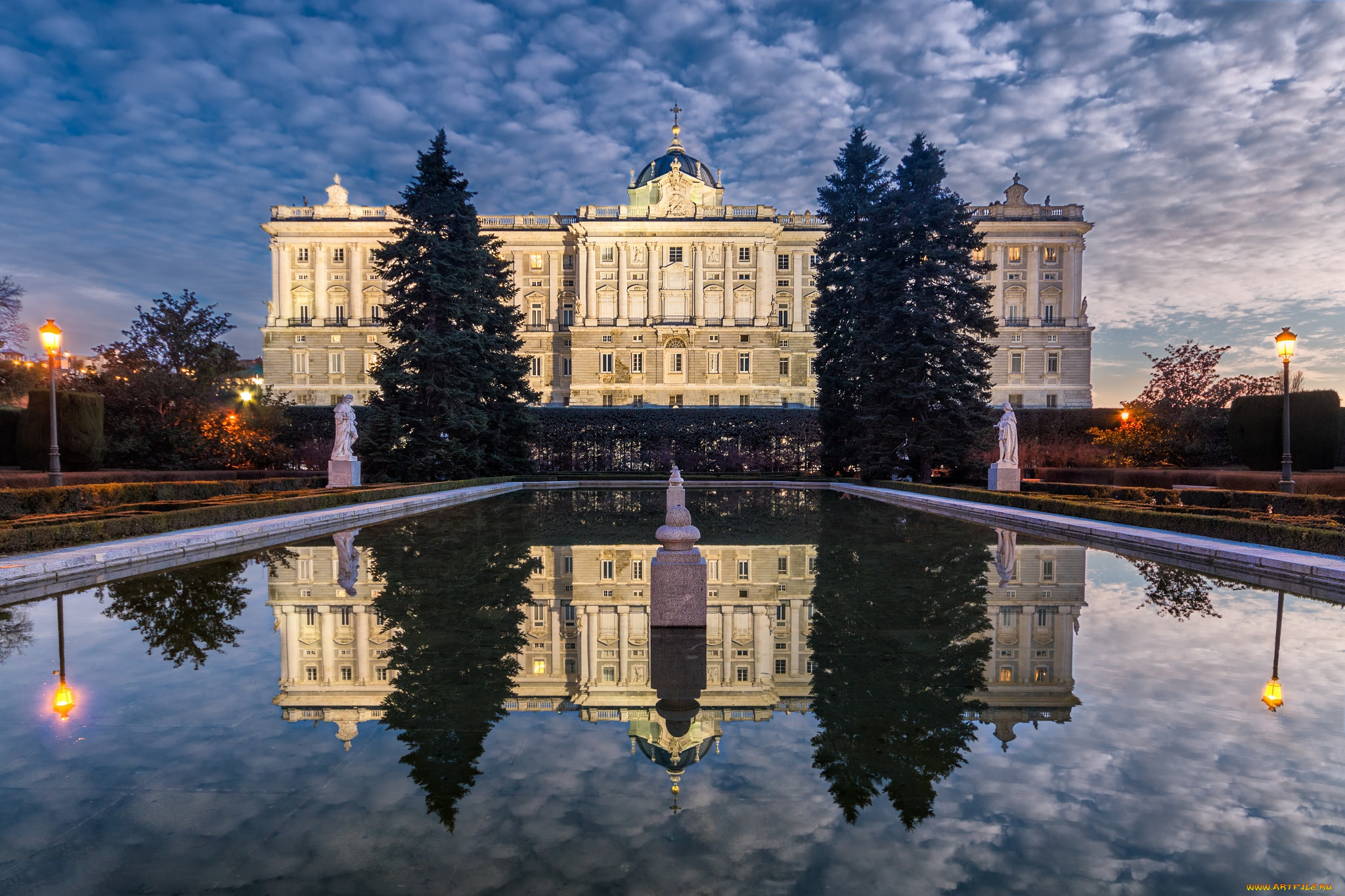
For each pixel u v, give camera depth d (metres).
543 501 24.02
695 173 65.75
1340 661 5.93
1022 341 62.59
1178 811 3.47
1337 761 4.05
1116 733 4.48
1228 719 4.68
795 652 6.30
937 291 28.36
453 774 3.92
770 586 9.20
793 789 3.76
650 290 61.91
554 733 4.53
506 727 4.63
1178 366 30.98
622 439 39.41
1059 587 9.14
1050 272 63.28
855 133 36.75
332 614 7.67
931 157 28.95
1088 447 32.34
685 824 3.38
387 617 7.55
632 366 62.19
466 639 6.74
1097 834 3.26
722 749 4.27
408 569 10.41
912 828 3.33
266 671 5.76
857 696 5.20
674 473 7.52
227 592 8.77
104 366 30.34
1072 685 5.37
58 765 4.00
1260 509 14.66
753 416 39.34
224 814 3.45
